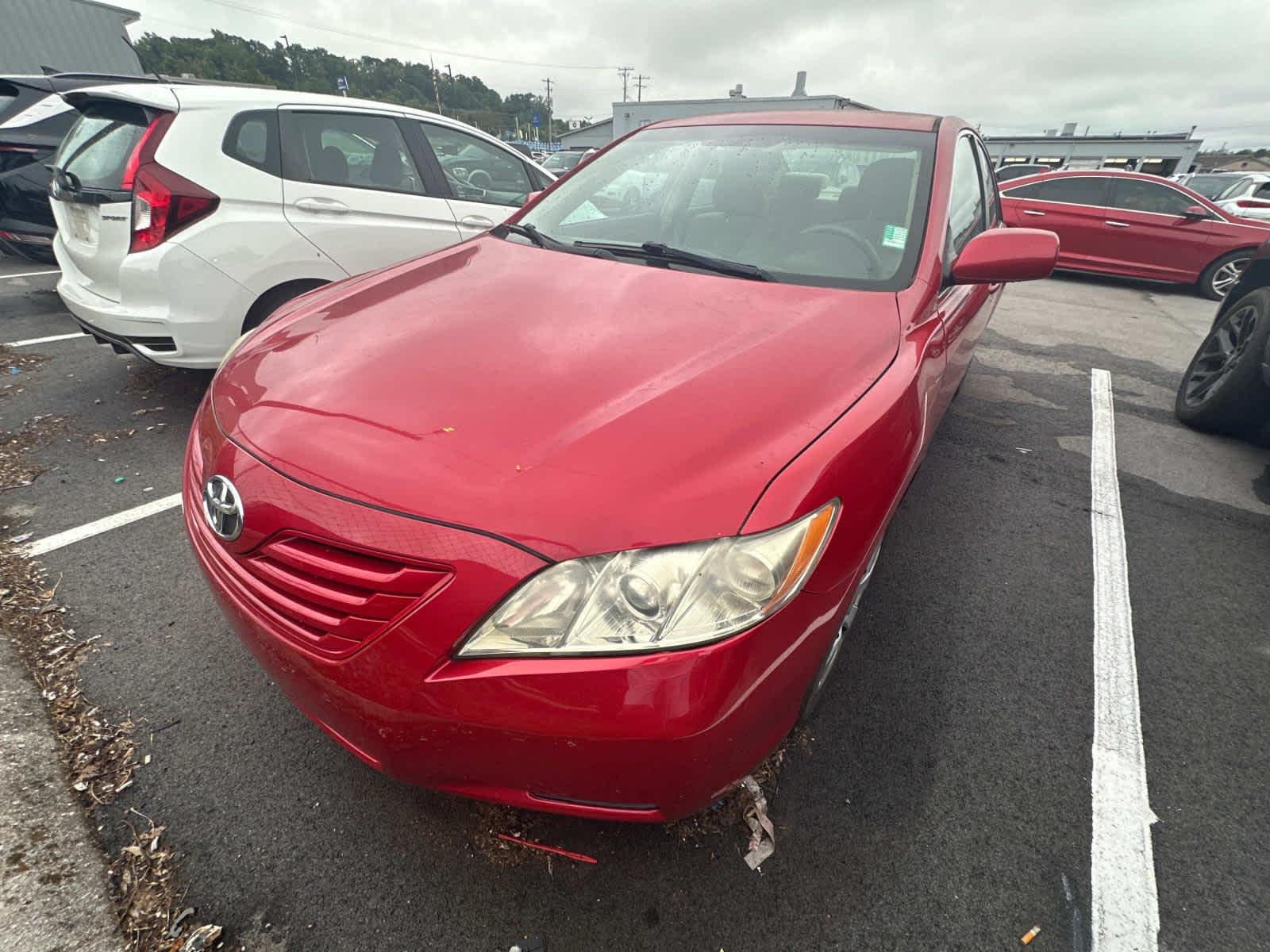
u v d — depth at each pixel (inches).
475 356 56.2
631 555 40.9
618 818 45.3
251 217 119.3
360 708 44.6
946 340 75.4
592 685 40.1
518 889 53.4
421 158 149.9
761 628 42.4
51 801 57.7
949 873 56.1
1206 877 56.7
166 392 143.3
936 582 94.8
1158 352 221.5
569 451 44.9
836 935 51.4
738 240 83.1
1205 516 116.6
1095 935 52.0
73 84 200.1
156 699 68.9
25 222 194.2
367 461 45.6
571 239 90.6
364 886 53.4
